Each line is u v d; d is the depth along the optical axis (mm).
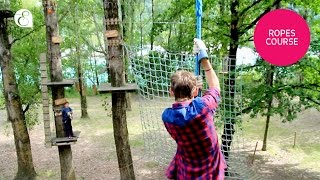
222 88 4027
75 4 18906
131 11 20406
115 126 10234
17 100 13062
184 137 2238
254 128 20312
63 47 20266
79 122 22516
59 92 9773
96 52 26250
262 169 14492
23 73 15055
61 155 10641
